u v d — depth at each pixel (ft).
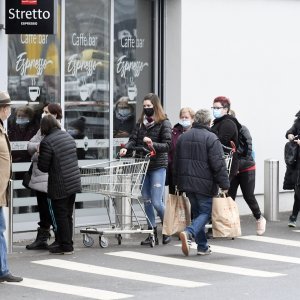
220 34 86.99
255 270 60.64
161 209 70.44
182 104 84.07
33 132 76.28
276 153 92.53
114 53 82.28
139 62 84.28
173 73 84.48
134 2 83.66
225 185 64.03
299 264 63.16
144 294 52.37
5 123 73.36
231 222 66.64
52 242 72.74
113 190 69.56
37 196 68.80
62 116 72.13
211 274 59.11
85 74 80.07
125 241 72.95
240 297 51.55
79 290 53.62
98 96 81.20
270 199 86.33
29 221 75.92
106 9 81.61
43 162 64.28
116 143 82.64
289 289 54.03
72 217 67.51
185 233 64.69
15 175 75.20
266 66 91.20
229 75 87.86
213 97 86.58
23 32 68.44
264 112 91.09
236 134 73.00
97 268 61.21
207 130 64.59
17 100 75.20
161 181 70.49
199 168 64.08
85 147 80.28
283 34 92.73
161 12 84.94
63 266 61.87
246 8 89.20
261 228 76.69
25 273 59.26
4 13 70.18
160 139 70.44
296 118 85.25
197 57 85.25
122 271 60.13
